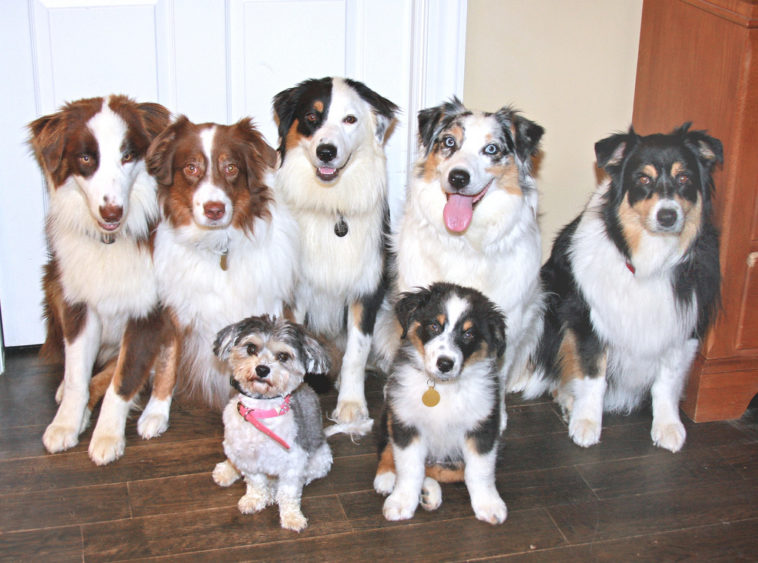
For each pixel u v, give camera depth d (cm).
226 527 283
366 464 322
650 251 320
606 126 412
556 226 420
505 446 336
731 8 322
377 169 341
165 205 302
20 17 353
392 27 389
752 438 349
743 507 302
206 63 378
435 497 292
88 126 287
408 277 337
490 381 283
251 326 267
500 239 320
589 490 310
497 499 291
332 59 390
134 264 310
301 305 359
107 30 363
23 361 393
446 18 375
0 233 382
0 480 304
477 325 273
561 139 411
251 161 302
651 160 309
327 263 342
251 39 378
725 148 332
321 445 303
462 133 307
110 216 286
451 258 325
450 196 312
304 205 336
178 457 321
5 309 395
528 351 371
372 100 336
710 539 285
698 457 334
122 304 314
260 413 267
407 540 279
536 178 416
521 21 383
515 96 398
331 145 311
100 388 350
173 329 327
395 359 295
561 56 393
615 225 328
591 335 344
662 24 376
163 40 370
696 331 340
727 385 357
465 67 388
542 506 300
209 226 293
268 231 316
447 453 295
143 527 282
